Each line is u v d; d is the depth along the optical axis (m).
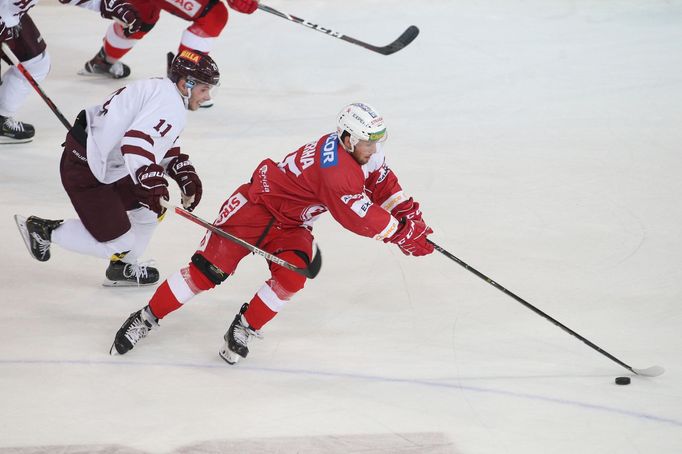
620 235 21.16
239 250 15.45
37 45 24.34
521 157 25.75
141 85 15.75
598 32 37.25
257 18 37.88
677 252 20.33
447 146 26.45
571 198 23.17
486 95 30.48
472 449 13.61
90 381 15.16
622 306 18.09
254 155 25.34
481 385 15.38
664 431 14.14
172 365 15.77
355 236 21.08
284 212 15.34
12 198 22.12
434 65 33.19
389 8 40.00
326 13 38.91
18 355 15.82
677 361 16.17
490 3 41.28
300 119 28.06
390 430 14.05
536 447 13.70
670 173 24.67
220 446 13.53
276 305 15.41
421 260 19.95
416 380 15.50
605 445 13.77
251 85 30.80
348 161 14.58
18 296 17.86
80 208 16.75
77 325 16.94
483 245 20.69
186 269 15.59
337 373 15.68
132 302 17.91
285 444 13.61
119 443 13.54
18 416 14.12
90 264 19.30
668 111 29.14
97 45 33.72
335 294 18.48
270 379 15.44
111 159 16.38
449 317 17.69
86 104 28.20
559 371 15.86
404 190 23.53
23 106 27.78
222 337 16.78
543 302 18.25
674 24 38.19
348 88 30.80
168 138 15.62
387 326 17.33
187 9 23.98
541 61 33.78
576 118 28.61
